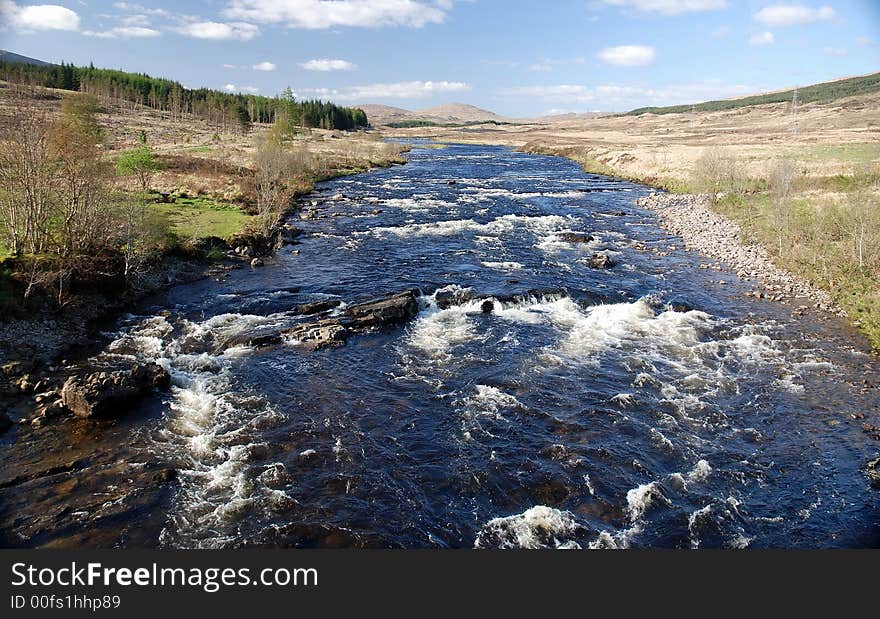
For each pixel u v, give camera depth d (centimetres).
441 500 1788
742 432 2184
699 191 7544
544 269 4247
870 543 1623
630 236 5425
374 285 3819
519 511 1750
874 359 2783
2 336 2630
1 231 3406
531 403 2372
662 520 1717
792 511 1766
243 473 1883
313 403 2341
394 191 7894
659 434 2158
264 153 7050
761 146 11169
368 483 1855
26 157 3225
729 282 3991
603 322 3259
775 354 2845
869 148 9638
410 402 2364
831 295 3606
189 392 2398
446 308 3469
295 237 5166
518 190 8188
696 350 2888
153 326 3089
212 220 5109
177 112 17312
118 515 1669
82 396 2147
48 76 15738
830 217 4528
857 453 2055
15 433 2038
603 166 10912
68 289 3116
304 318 3222
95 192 3525
